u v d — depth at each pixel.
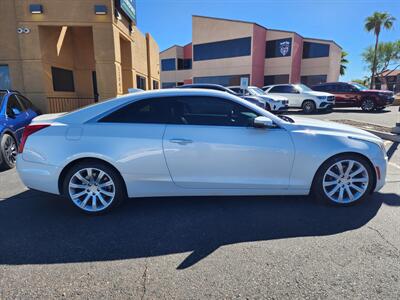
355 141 3.52
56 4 10.15
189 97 3.50
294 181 3.53
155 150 3.36
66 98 11.97
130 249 2.75
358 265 2.44
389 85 47.00
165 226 3.20
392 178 4.71
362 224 3.16
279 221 3.27
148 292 2.16
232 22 29.25
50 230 3.12
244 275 2.34
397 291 2.13
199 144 3.38
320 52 28.53
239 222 3.26
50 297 2.11
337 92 16.16
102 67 10.81
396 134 7.84
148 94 3.52
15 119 6.10
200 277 2.32
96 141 3.33
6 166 5.64
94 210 3.45
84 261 2.56
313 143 3.47
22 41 10.27
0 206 3.76
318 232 3.01
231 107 3.52
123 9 11.42
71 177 3.40
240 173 3.47
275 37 28.97
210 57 31.66
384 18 31.38
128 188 3.44
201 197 3.97
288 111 16.53
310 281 2.25
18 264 2.51
